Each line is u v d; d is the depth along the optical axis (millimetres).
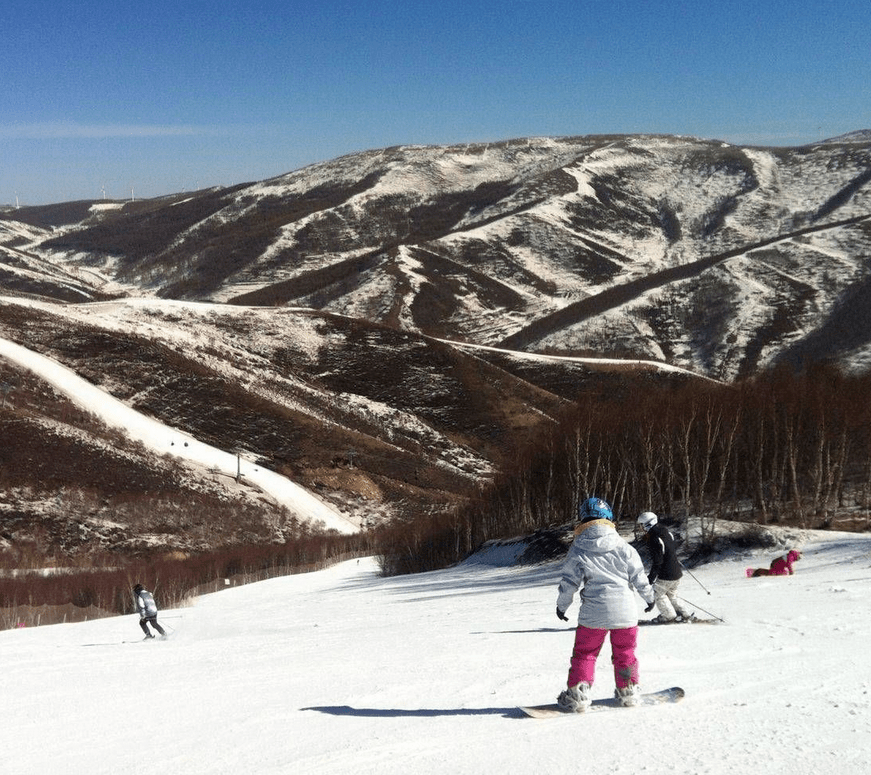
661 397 50500
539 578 31359
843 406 40000
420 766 5465
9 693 10039
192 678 10289
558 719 6562
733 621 12172
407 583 42562
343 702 7844
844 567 21359
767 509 38938
